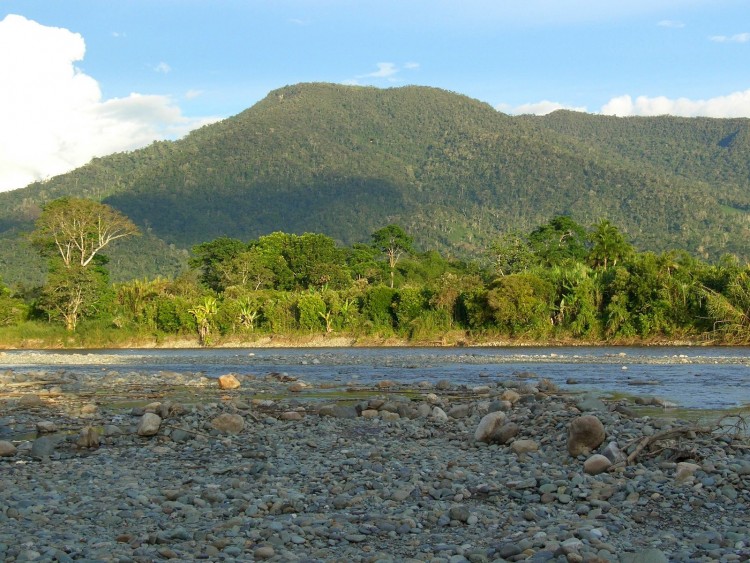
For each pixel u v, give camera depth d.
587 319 74.06
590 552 8.44
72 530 9.79
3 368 46.44
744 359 47.16
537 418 17.39
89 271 84.94
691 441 14.02
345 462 13.96
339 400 25.05
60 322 84.12
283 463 14.10
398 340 78.12
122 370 43.06
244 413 20.08
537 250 108.31
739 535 9.15
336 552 8.99
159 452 15.50
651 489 11.18
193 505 11.06
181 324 81.38
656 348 66.44
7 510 10.52
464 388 28.83
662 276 73.94
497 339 75.44
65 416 21.33
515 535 9.36
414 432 17.53
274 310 82.44
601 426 13.90
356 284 90.50
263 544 9.20
